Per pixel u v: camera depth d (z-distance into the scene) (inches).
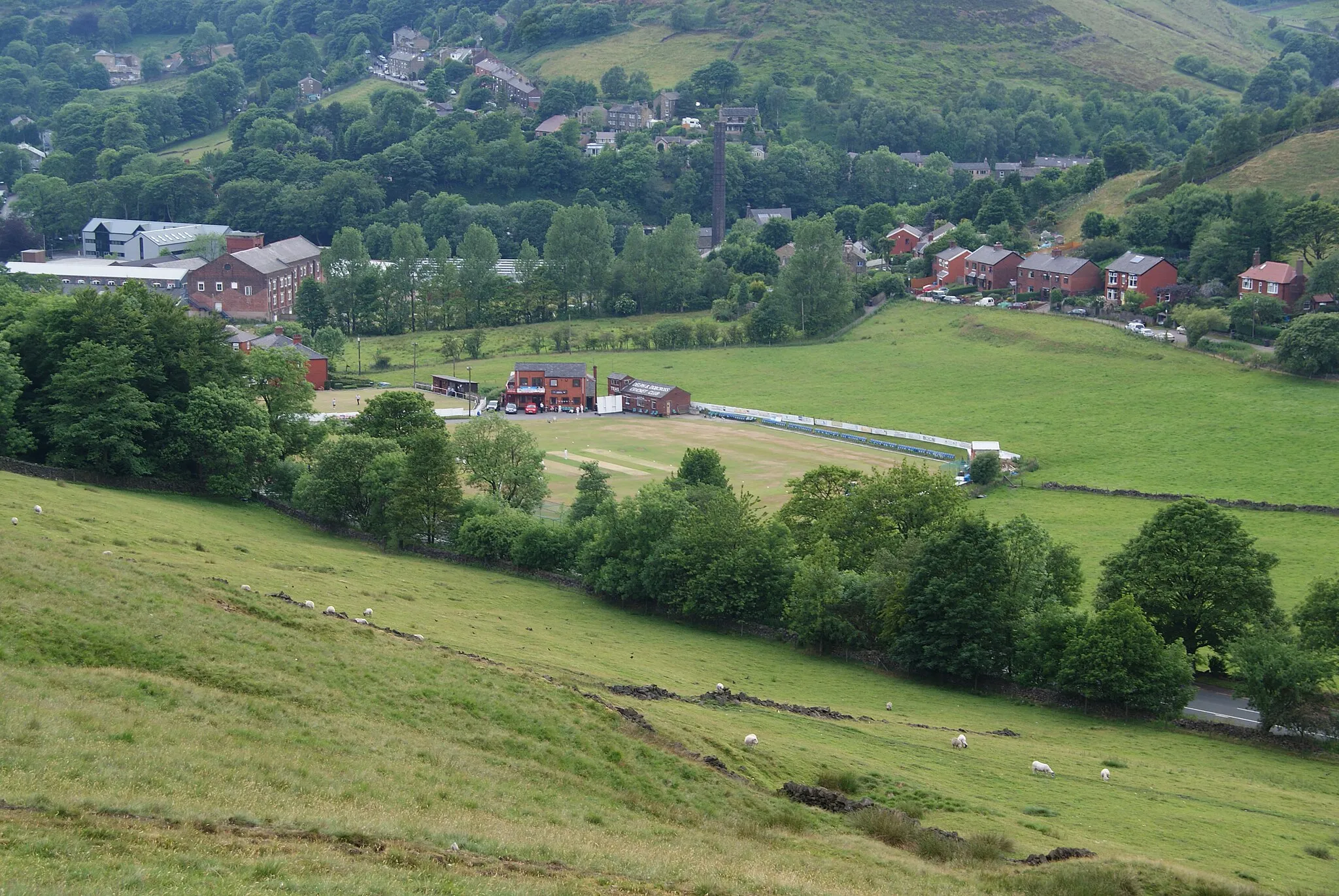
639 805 2367.1
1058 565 4665.4
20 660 2332.7
